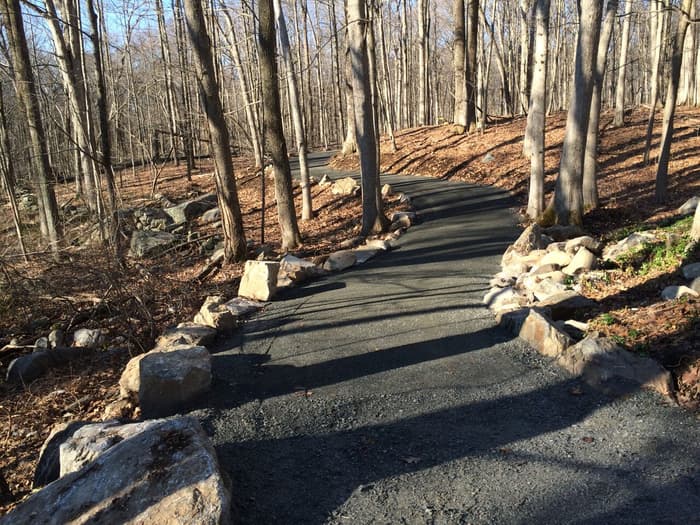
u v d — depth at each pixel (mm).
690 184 15242
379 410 5266
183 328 7699
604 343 5703
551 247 10203
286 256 11508
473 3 26922
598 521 3436
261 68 13852
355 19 13273
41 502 3398
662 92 36438
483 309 7941
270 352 7043
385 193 19203
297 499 3902
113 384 7188
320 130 52688
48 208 14016
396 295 9109
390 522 3580
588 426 4668
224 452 4633
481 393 5449
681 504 3529
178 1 21703
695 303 6316
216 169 13023
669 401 4906
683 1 12664
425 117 34969
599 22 11922
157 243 15734
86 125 15203
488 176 20406
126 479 3428
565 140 12836
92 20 11211
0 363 8633
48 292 9961
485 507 3668
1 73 17031
